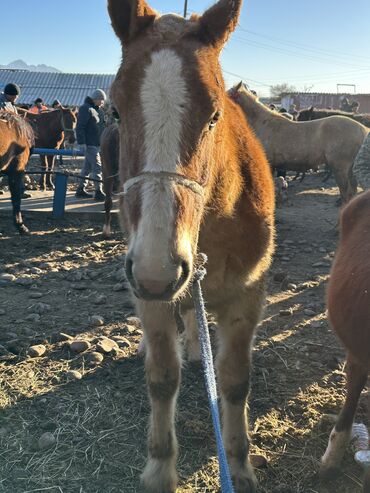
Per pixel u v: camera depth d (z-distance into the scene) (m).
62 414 3.19
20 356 3.86
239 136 2.69
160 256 1.69
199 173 1.91
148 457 2.73
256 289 2.64
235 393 2.71
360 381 2.64
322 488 2.68
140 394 3.44
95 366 3.77
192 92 1.82
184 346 3.96
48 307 4.86
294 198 11.83
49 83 45.50
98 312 4.82
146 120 1.79
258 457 2.84
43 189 11.78
